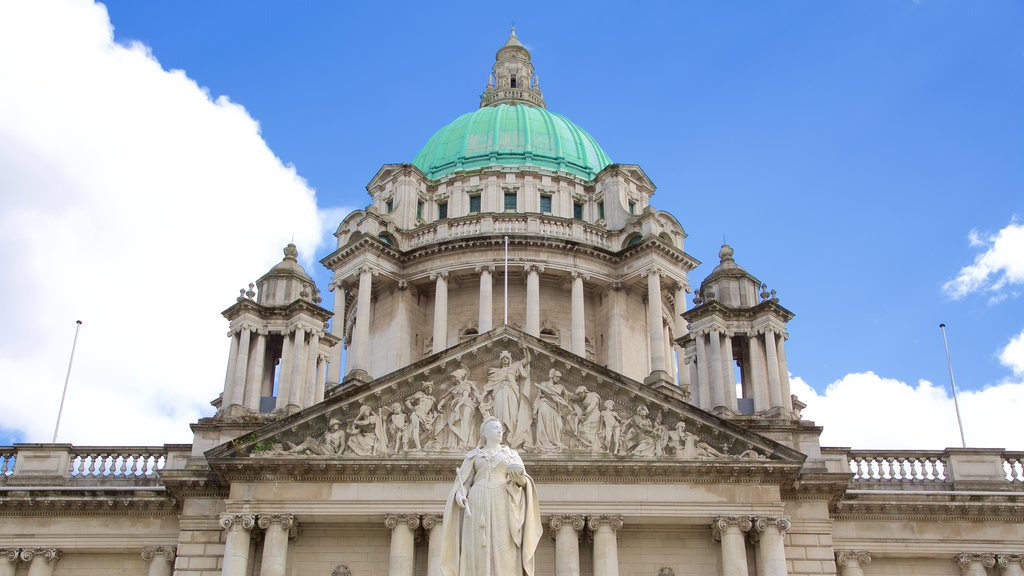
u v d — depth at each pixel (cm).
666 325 7594
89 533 5278
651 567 4803
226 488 5053
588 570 4762
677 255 7369
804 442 5297
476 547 1903
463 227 7531
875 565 5256
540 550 4800
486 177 7906
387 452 4878
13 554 5244
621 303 7381
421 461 4791
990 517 5294
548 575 4756
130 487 5375
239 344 5794
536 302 7144
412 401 4994
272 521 4744
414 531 4775
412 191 7919
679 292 7450
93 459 5556
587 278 7350
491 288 7200
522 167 7950
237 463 4803
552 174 7988
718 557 4819
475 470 2000
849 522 5259
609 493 4797
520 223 7494
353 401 4978
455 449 4862
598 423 4928
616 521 4741
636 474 4816
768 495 4800
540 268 7275
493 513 1928
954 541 5244
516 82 9419
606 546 4691
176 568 4909
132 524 5297
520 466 1977
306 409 4944
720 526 4728
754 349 5759
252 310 5878
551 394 4975
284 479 4828
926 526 5275
